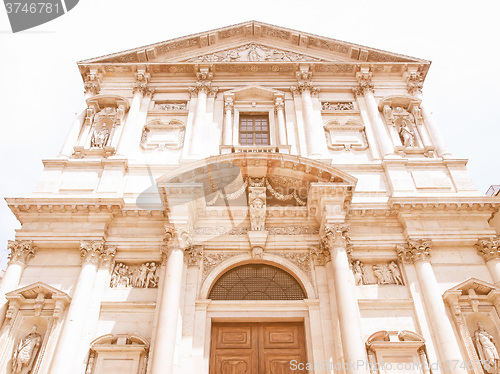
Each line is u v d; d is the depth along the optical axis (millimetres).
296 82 22891
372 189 18047
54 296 14484
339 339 13781
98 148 19562
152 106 21703
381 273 15914
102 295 15078
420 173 18656
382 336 14172
